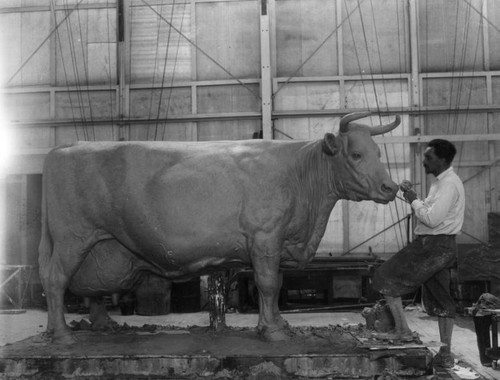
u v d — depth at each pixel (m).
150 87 8.80
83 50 8.86
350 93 8.66
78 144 4.62
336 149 4.26
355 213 8.62
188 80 8.81
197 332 4.75
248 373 3.86
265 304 4.30
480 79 8.56
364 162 4.18
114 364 3.95
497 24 8.56
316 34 8.71
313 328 4.72
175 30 8.80
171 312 7.98
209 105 8.80
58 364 3.97
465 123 8.55
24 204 8.94
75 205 4.45
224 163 4.35
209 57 8.79
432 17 8.62
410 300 8.03
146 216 4.31
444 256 4.02
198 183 4.30
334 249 8.63
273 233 4.20
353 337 4.30
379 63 8.64
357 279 8.27
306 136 8.67
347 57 8.69
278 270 4.37
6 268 8.25
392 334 4.18
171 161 4.41
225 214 4.25
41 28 8.91
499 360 4.46
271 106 8.60
